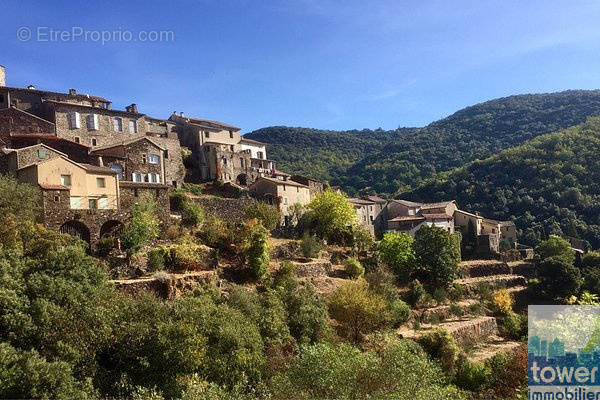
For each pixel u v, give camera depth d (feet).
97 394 83.05
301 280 171.01
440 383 115.24
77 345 88.17
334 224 236.02
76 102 229.04
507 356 134.51
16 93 212.23
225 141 294.87
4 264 95.09
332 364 90.22
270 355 113.60
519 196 394.52
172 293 129.29
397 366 92.02
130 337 96.94
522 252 300.81
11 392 73.15
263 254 160.76
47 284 95.71
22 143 188.34
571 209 364.99
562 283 232.32
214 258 156.25
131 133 235.40
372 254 225.15
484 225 337.11
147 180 216.54
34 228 122.62
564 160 409.49
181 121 291.17
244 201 213.46
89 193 159.12
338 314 154.20
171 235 164.35
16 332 85.56
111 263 134.41
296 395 87.61
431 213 333.42
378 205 348.59
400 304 182.09
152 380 92.32
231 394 90.68
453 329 175.94
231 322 108.99
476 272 261.44
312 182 286.46
